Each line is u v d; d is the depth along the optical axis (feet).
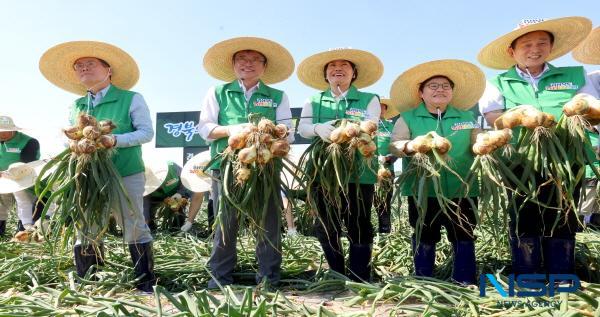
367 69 13.46
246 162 10.26
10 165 18.48
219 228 11.48
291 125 12.41
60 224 10.51
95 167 10.48
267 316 8.47
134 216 11.46
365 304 9.91
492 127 12.34
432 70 12.28
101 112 12.12
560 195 9.93
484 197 10.38
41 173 10.59
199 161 21.79
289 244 15.98
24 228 20.08
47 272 12.61
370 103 12.58
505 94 12.20
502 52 13.15
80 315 8.45
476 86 12.96
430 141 10.73
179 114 35.63
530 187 10.32
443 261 14.05
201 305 8.42
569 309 8.10
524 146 10.68
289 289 11.54
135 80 13.66
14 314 8.15
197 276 12.41
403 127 12.16
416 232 10.75
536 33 11.91
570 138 10.36
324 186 11.19
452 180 11.30
